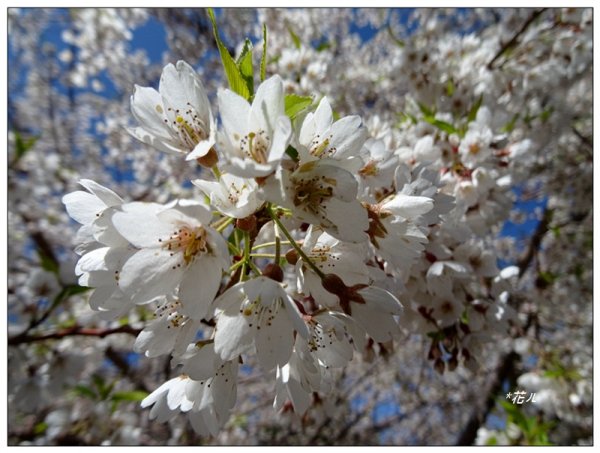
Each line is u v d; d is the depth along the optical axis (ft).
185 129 4.88
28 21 24.89
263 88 4.25
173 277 4.42
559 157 21.48
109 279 4.83
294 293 5.25
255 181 4.21
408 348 26.13
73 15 21.71
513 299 17.71
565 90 15.65
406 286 7.77
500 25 15.57
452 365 7.96
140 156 27.86
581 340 21.12
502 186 9.79
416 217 5.38
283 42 20.48
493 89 13.79
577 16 13.58
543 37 14.06
